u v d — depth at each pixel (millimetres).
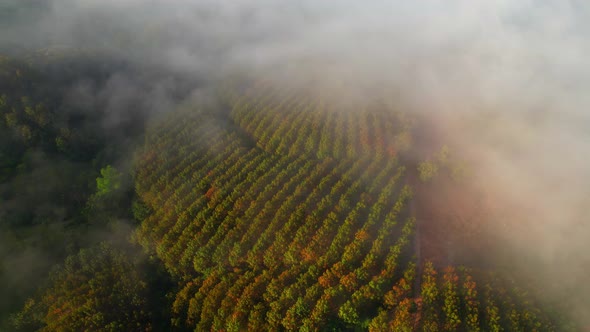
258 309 93688
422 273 104250
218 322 92938
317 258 105562
